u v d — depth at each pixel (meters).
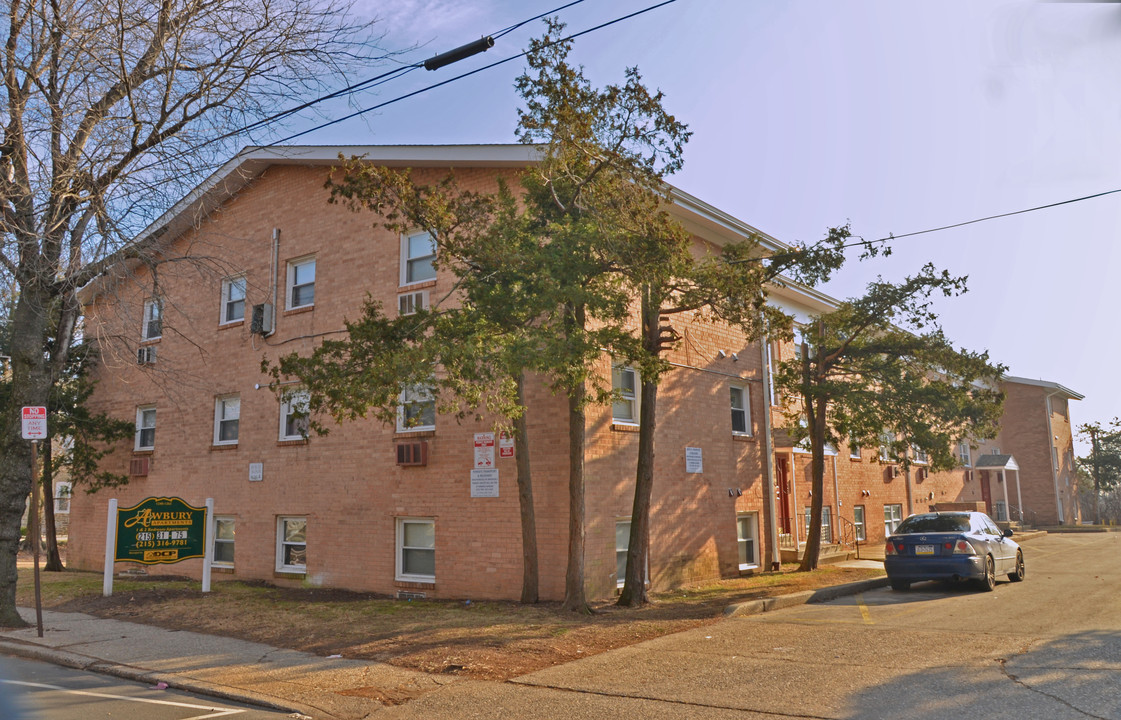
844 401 18.67
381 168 12.02
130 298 16.84
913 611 12.65
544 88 11.47
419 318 11.88
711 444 18.41
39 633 11.45
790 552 21.03
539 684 8.44
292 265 19.17
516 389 11.71
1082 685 7.50
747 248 15.34
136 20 12.58
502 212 11.93
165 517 15.66
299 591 16.34
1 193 12.04
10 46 12.27
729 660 9.30
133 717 7.39
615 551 15.07
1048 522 44.66
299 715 7.50
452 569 15.23
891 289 18.44
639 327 16.55
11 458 12.45
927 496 32.62
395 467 16.30
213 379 20.09
